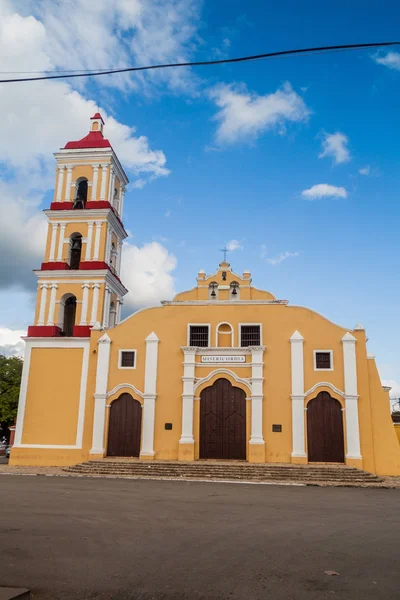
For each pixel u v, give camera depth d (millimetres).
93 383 30297
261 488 21047
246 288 31453
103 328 31625
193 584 7598
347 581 7836
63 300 33406
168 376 29797
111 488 19844
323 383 28438
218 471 25391
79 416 30000
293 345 29281
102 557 9031
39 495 17203
